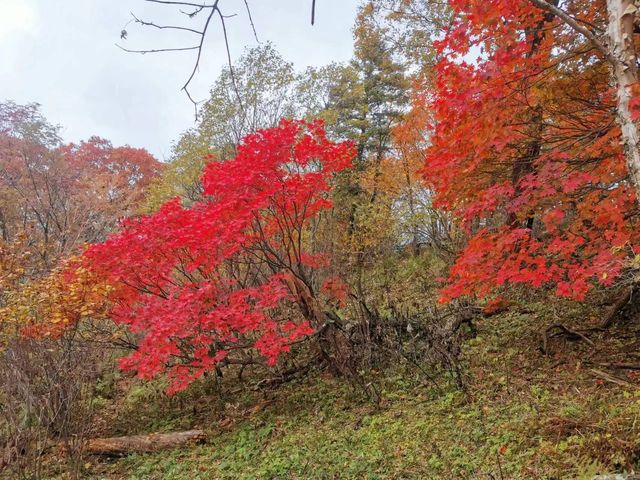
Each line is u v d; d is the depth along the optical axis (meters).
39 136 21.56
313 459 5.65
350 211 16.41
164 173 18.41
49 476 6.20
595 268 5.11
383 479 4.80
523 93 5.18
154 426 8.08
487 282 6.18
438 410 6.23
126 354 10.49
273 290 7.60
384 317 8.79
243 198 7.21
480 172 6.14
